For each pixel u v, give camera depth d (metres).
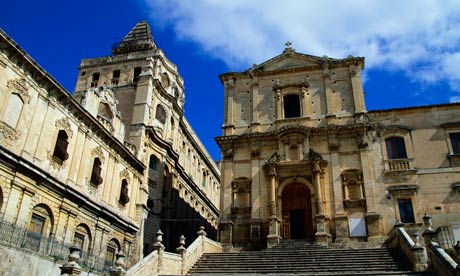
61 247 24.50
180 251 23.20
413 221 28.41
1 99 22.36
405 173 29.97
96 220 30.36
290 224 31.17
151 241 38.44
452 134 30.70
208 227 58.41
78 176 28.70
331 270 20.89
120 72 47.50
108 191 32.53
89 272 25.28
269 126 34.72
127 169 36.31
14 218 22.47
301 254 24.12
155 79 44.69
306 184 31.22
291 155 32.41
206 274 20.56
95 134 31.48
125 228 34.47
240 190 32.59
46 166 25.48
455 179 29.05
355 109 33.12
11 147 22.77
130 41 53.81
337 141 32.22
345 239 28.59
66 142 27.77
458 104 31.39
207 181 62.28
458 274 15.24
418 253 19.23
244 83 37.38
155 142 42.53
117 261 18.69
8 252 19.36
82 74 48.88
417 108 31.80
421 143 30.77
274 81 36.66
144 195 38.44
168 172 44.62
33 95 24.95
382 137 31.61
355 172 30.88
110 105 36.06
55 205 26.03
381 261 21.53
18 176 23.02
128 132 40.56
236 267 23.00
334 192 30.50
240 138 34.09
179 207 47.00
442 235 24.00
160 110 45.75
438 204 28.55
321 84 35.41
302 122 33.91
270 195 31.09
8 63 23.03
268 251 25.77
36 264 21.09
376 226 28.45
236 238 30.84
